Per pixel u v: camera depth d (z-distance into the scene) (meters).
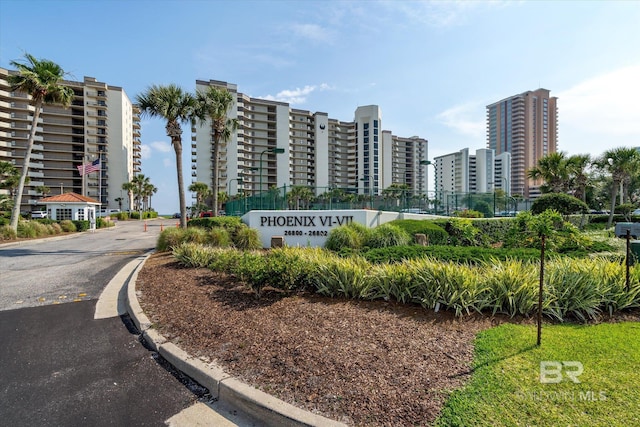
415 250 8.02
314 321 4.55
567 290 4.69
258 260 6.26
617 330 4.10
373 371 3.18
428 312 4.85
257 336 4.15
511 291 4.78
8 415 2.92
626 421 2.39
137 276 8.23
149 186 90.25
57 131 79.00
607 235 14.69
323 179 99.19
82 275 9.20
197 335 4.36
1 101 72.25
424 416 2.51
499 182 94.00
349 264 6.06
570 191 35.09
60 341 4.58
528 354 3.41
